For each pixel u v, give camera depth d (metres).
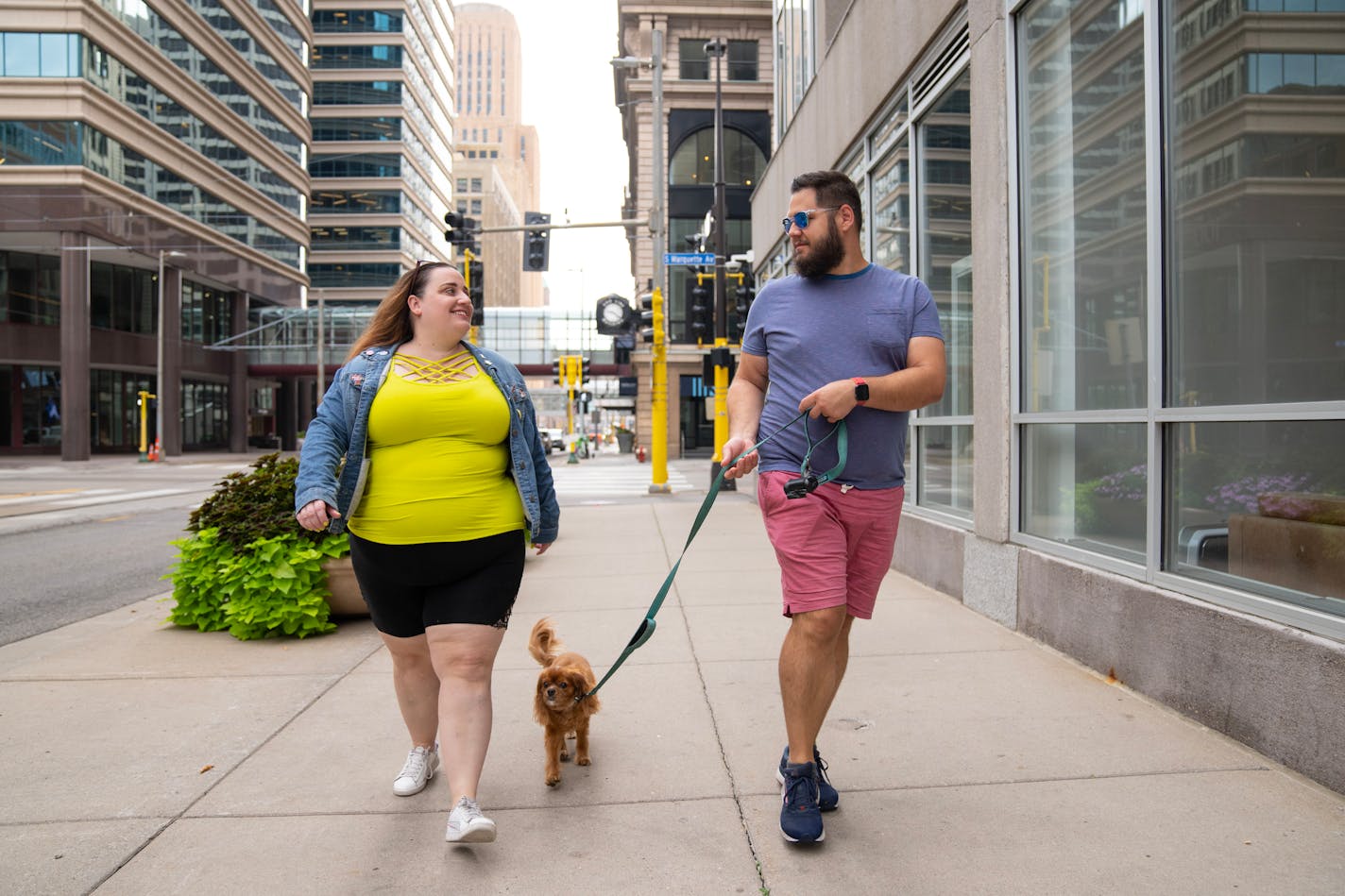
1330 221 3.31
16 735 3.91
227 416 60.19
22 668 5.05
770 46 40.56
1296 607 3.25
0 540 12.03
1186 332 3.96
